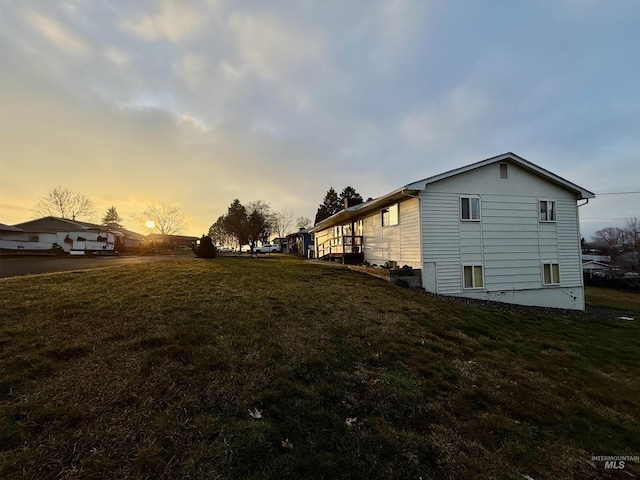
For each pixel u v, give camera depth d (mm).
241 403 2779
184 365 3264
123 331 3943
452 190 11070
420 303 7871
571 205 12438
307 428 2586
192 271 9195
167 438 2225
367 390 3336
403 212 11984
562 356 5324
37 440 2055
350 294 7844
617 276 27984
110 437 2156
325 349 4199
